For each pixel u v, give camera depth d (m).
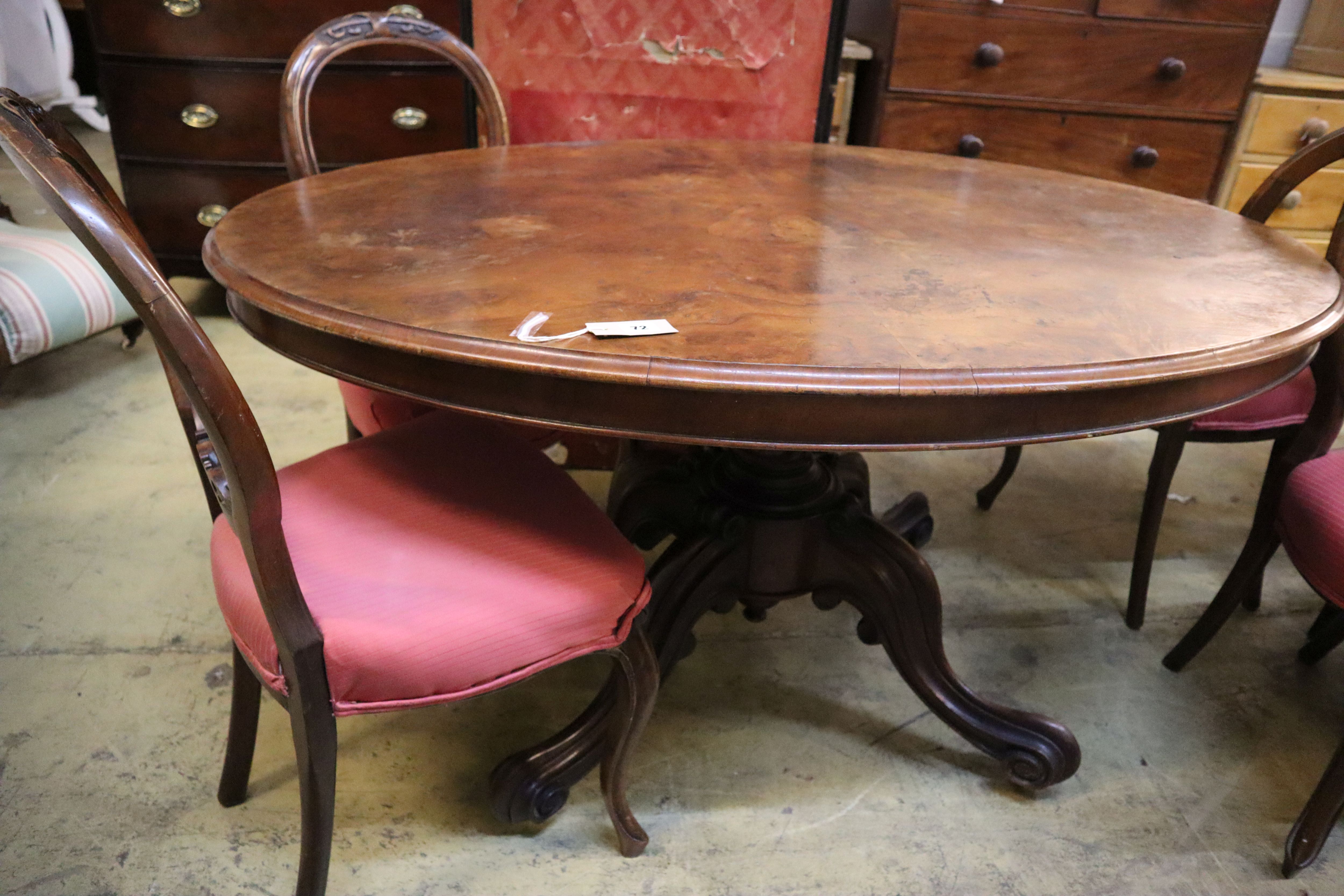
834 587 1.24
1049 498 1.93
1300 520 1.09
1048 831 1.13
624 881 1.04
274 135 2.38
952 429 0.72
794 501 1.20
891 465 2.04
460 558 0.85
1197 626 1.39
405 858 1.06
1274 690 1.39
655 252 0.95
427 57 2.29
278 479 0.96
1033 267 0.96
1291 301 0.90
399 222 1.02
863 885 1.05
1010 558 1.71
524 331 0.72
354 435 1.48
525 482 0.99
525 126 1.89
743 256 0.95
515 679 0.82
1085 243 1.07
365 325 0.73
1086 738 1.28
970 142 2.24
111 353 2.38
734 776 1.19
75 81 4.09
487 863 1.06
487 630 0.79
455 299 0.79
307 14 2.25
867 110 2.36
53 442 1.94
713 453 1.29
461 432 1.08
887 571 1.18
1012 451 1.78
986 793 1.19
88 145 4.05
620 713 0.96
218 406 0.61
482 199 1.13
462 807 1.13
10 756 1.16
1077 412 0.74
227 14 2.24
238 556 0.88
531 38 1.81
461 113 2.35
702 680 1.37
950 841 1.11
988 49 2.14
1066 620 1.54
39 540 1.60
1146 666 1.44
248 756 1.08
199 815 1.10
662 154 1.46
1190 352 0.76
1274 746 1.28
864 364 0.70
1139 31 2.15
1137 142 2.29
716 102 1.89
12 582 1.49
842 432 0.72
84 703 1.26
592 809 1.14
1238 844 1.12
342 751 1.21
